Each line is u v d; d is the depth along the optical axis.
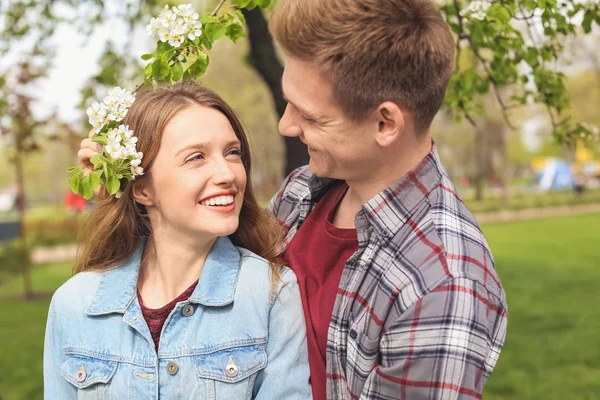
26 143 8.45
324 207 1.86
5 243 12.78
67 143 8.57
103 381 1.71
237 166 1.73
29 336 7.82
